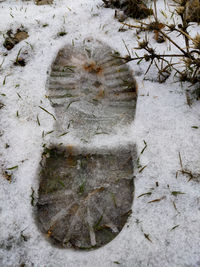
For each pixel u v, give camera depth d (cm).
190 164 23
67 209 23
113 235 21
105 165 25
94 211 23
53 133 26
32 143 25
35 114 27
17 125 27
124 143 25
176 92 27
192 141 24
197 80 27
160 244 20
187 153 24
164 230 20
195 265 19
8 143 25
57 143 26
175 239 20
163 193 22
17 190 23
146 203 21
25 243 21
